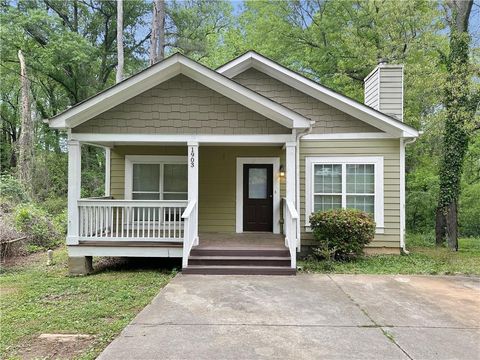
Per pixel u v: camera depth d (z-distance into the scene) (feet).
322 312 15.74
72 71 71.20
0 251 28.89
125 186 32.58
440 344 12.53
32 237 34.50
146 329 13.76
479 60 35.65
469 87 33.58
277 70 31.58
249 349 12.01
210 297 17.90
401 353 11.80
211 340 12.73
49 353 12.05
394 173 30.50
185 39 70.33
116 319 15.24
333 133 30.99
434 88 37.01
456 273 23.73
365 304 16.88
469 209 52.42
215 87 25.41
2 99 75.82
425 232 51.70
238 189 32.86
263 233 32.24
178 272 24.17
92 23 77.00
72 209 25.02
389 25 50.70
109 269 26.27
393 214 30.45
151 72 24.64
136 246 24.84
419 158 54.29
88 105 24.58
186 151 32.60
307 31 61.57
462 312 15.89
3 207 38.75
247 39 72.28
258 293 18.69
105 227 26.61
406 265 26.17
